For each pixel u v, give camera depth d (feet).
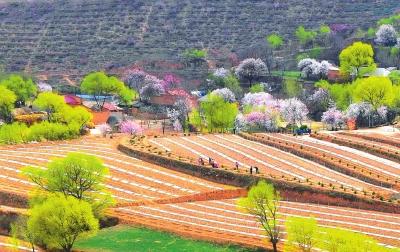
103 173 624.59
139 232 602.44
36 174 625.00
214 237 582.76
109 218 622.13
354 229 596.29
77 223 555.28
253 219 626.23
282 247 558.97
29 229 554.87
